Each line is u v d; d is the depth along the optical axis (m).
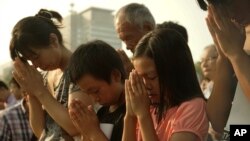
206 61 3.57
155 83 1.73
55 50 2.40
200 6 1.63
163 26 2.64
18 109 3.50
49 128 2.46
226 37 1.52
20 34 2.38
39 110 2.58
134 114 1.80
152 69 1.71
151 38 1.74
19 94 5.20
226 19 1.53
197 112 1.67
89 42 2.09
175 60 1.71
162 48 1.70
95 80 1.96
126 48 2.80
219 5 1.53
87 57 1.99
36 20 2.43
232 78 1.69
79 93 2.17
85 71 1.96
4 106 5.60
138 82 1.75
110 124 2.05
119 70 2.04
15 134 3.45
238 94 1.54
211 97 1.73
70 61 2.08
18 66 2.40
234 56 1.50
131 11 2.73
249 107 1.50
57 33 2.48
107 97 2.01
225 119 1.70
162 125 1.76
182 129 1.64
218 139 1.77
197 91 1.75
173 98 1.72
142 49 1.74
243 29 1.53
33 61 2.40
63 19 2.63
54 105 2.30
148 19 2.75
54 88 2.55
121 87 2.05
